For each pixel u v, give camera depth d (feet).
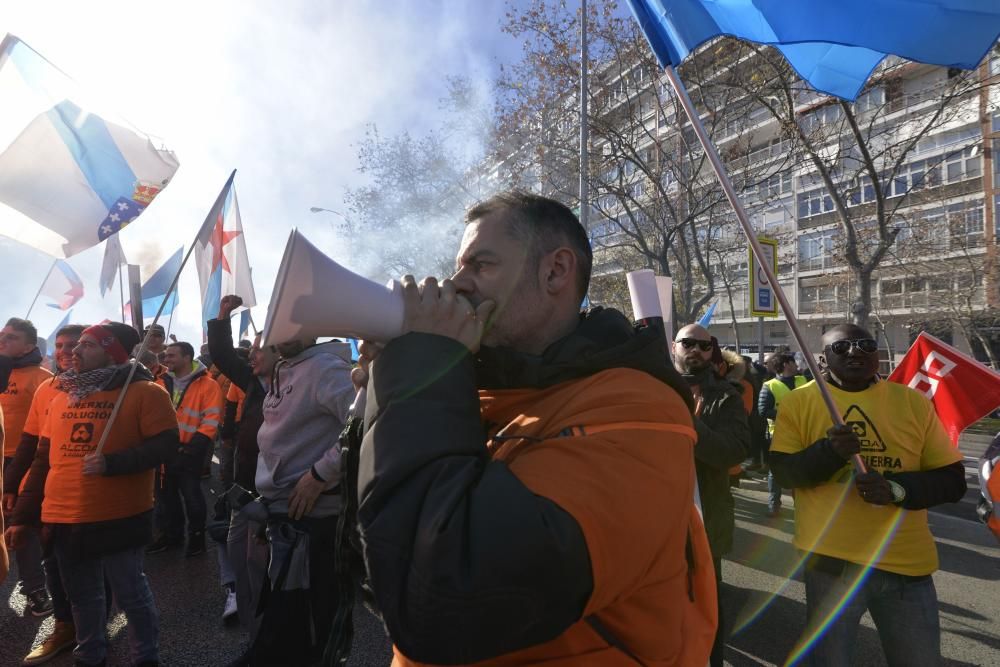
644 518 2.49
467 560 2.29
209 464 22.15
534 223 3.46
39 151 11.39
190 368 18.35
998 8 5.45
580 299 3.61
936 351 11.45
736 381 11.03
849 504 7.23
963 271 63.57
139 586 9.46
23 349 14.39
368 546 2.47
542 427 2.93
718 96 46.16
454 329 2.83
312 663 7.56
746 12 6.04
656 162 53.78
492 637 2.31
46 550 9.10
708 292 49.21
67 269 25.75
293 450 8.37
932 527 19.40
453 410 2.61
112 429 9.30
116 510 9.09
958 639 11.30
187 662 10.19
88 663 9.25
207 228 11.68
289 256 2.63
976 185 64.13
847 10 5.79
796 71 6.85
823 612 7.23
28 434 11.07
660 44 6.28
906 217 59.67
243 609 9.59
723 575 14.47
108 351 9.77
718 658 9.29
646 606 2.70
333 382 8.42
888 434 7.38
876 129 61.31
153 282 24.25
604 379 2.95
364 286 2.78
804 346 6.82
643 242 47.03
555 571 2.27
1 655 10.64
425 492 2.45
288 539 7.79
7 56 11.25
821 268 92.27
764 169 51.83
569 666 2.65
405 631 2.38
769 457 8.03
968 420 10.93
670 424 2.82
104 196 11.75
